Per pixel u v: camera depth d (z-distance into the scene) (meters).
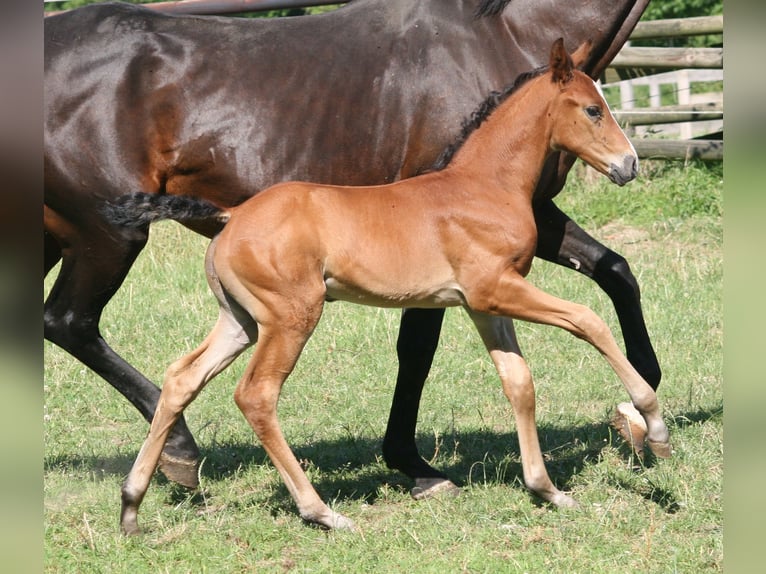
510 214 5.34
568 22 5.98
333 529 5.20
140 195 5.09
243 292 5.10
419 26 5.90
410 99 5.82
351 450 6.55
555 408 7.15
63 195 5.78
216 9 10.28
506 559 4.84
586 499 5.60
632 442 5.93
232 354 5.33
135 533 5.21
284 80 5.79
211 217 5.18
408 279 5.27
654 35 12.69
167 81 5.73
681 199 11.88
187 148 5.75
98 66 5.74
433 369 7.93
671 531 5.17
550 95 5.48
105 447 6.71
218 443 6.76
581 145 5.52
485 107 5.55
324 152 5.80
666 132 15.35
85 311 5.92
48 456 6.52
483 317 5.46
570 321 5.24
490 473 6.10
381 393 7.63
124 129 5.72
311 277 5.08
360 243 5.16
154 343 8.62
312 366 8.11
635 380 5.23
